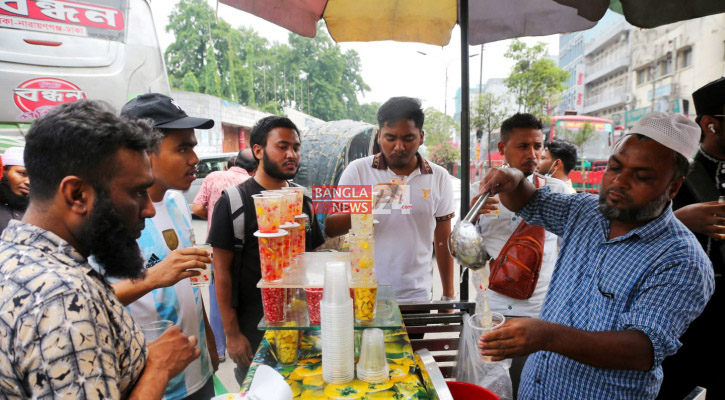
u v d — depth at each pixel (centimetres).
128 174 87
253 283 194
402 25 234
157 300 158
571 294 141
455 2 230
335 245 334
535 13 237
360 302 129
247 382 121
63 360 72
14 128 351
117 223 87
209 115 2128
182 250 132
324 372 123
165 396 161
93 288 81
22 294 73
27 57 352
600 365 113
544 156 352
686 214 164
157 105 160
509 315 224
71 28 368
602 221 142
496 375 157
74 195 83
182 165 162
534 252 212
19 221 83
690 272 115
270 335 145
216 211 192
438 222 255
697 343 189
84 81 376
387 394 117
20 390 74
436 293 491
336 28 228
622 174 125
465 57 199
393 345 144
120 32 391
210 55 3189
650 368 112
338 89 4766
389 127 222
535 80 1577
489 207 191
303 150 660
